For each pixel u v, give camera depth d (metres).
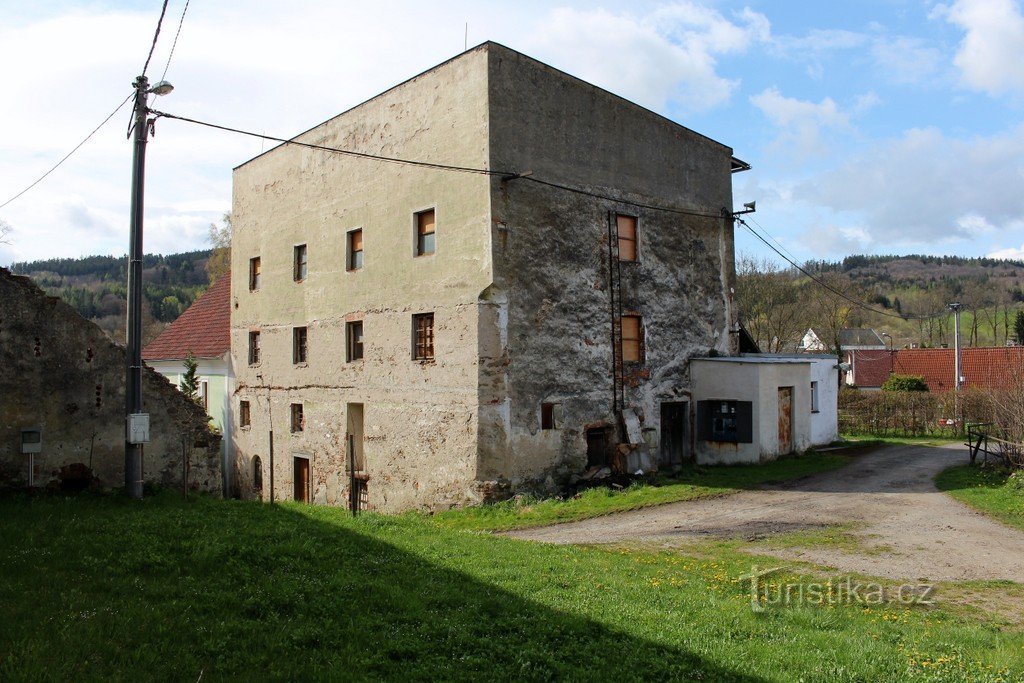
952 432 31.11
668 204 21.92
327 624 6.66
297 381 23.08
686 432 22.33
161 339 32.03
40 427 12.26
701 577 9.70
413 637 6.55
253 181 25.92
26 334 12.23
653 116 21.58
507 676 5.94
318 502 21.88
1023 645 7.21
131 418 12.17
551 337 18.08
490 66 16.94
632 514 15.09
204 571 8.01
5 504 10.98
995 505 15.02
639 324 20.80
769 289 48.66
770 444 21.94
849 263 148.25
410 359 18.66
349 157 21.27
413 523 12.82
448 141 17.88
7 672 4.92
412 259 18.78
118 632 5.90
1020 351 24.77
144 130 12.34
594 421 19.03
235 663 5.68
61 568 7.59
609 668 6.27
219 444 14.41
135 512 11.01
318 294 22.33
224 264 45.53
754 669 6.43
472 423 16.77
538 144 17.98
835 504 15.76
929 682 6.26
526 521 14.64
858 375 52.16
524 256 17.45
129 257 12.35
